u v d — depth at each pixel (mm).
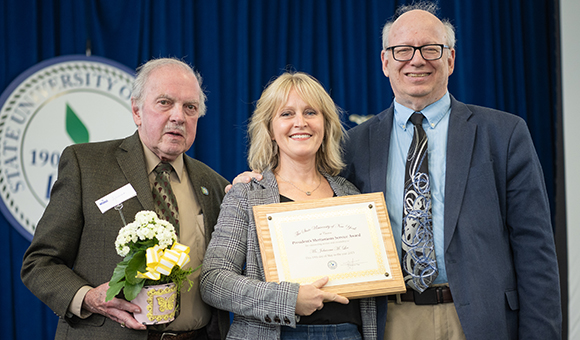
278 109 1789
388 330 1742
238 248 1672
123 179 1820
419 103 1901
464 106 1930
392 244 1660
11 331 3221
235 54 3691
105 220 1729
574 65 3713
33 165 3307
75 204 1742
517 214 1758
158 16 3574
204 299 1636
